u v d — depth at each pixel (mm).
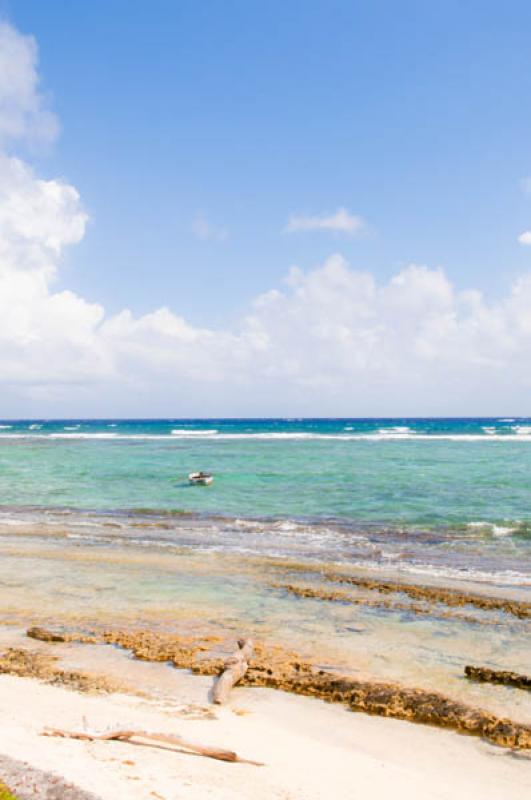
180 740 6898
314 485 33938
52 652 10609
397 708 8539
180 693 9000
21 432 126312
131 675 9633
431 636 11523
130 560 17672
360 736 7848
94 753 6387
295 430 130625
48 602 13672
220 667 9883
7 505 27984
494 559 17734
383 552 18672
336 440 84750
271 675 9562
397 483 34312
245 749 7156
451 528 22047
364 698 8820
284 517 24594
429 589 14609
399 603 13594
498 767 7145
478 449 63312
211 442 81250
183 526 22844
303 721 8242
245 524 23141
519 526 22188
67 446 72625
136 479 37500
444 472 39812
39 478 38281
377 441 81562
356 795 6160
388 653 10688
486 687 9320
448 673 9836
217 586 15008
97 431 130875
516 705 8711
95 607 13305
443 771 7016
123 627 11984
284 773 6523
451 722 8164
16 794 5156
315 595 14172
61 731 6918
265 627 12008
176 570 16547
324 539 20516
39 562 17422
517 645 11078
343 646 11008
